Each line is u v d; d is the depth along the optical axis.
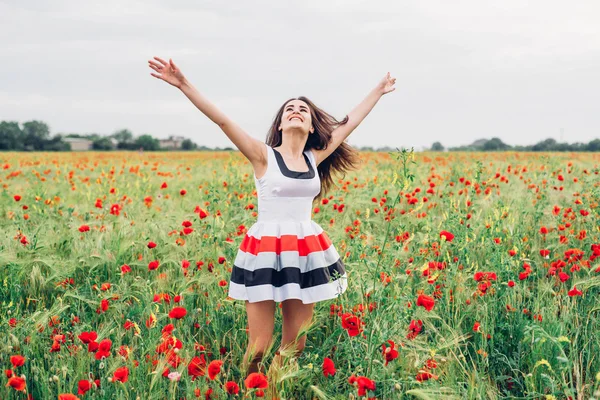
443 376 2.66
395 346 2.58
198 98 2.78
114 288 3.94
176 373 2.32
